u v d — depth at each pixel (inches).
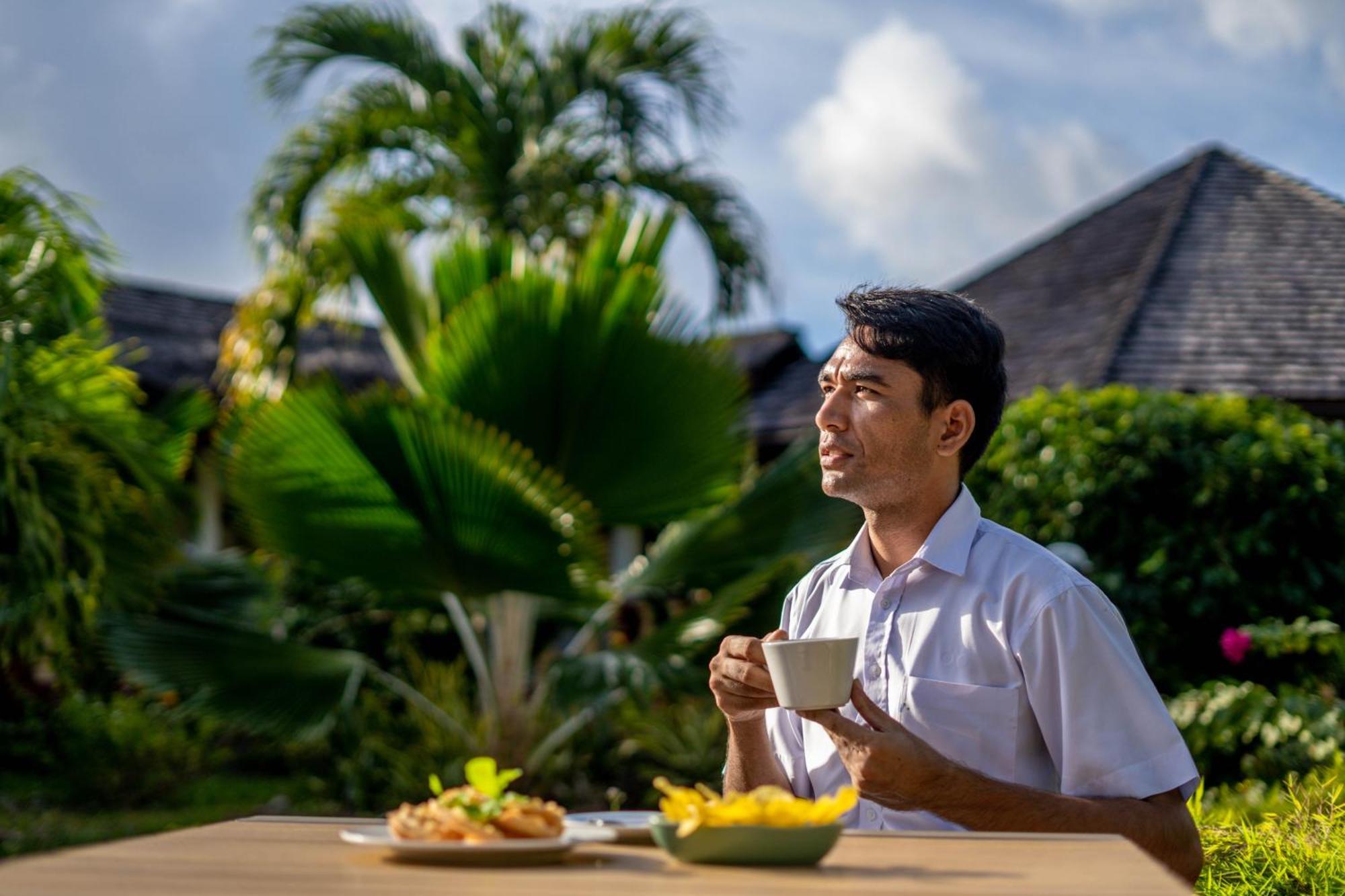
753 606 255.3
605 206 363.6
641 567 277.4
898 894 47.8
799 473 261.9
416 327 293.6
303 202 376.8
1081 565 252.1
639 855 58.2
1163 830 74.4
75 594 236.2
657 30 388.8
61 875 50.4
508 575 244.1
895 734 67.7
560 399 247.4
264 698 245.1
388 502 237.1
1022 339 408.5
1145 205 459.5
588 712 266.7
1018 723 80.6
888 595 85.2
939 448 84.9
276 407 229.3
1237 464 257.3
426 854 54.3
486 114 380.2
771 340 531.5
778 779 84.0
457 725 277.4
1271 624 245.6
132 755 308.0
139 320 488.7
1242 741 203.0
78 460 228.4
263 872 51.4
